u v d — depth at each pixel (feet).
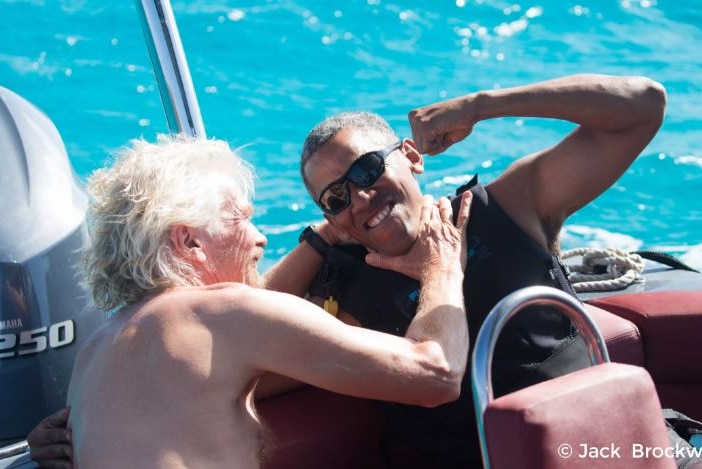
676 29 71.56
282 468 22.54
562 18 73.36
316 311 18.43
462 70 66.80
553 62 67.36
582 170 22.86
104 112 59.36
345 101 63.52
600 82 22.30
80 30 66.74
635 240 52.03
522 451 14.62
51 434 19.04
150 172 18.89
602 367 16.10
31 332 22.24
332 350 18.04
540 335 22.62
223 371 17.65
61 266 22.94
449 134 23.32
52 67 63.31
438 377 18.80
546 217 23.80
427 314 20.08
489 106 22.70
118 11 68.59
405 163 23.15
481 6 74.74
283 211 54.34
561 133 62.75
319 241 25.34
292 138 60.44
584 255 32.63
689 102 63.87
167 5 24.99
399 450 24.67
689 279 31.19
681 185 57.31
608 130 22.45
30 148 24.08
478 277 22.93
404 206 22.86
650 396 15.76
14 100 25.22
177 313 17.83
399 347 18.72
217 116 62.13
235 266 19.70
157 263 18.62
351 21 72.38
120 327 18.20
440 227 22.43
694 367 26.11
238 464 17.76
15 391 22.09
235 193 19.76
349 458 23.70
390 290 23.85
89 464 17.49
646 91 22.11
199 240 19.13
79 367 18.89
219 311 17.87
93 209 19.33
